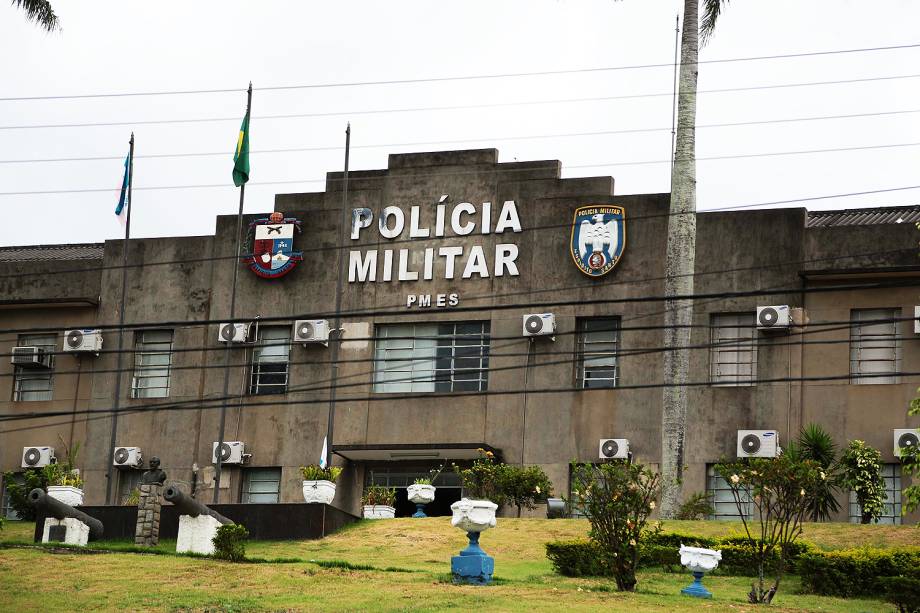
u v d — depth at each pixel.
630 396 41.47
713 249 41.66
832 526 33.06
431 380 43.25
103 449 45.16
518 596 23.52
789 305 40.75
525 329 42.38
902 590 23.56
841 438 39.56
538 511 39.84
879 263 40.47
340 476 42.97
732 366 40.97
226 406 38.75
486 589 24.38
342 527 35.03
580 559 26.94
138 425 45.16
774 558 27.64
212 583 25.19
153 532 31.92
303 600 23.27
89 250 50.28
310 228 45.31
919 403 29.69
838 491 38.62
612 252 42.56
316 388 43.94
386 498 39.12
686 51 37.81
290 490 43.28
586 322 42.53
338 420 43.47
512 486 38.75
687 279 36.91
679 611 22.39
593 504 25.39
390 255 44.44
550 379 42.25
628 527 25.11
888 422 39.31
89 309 46.59
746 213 41.66
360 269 44.50
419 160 45.00
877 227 40.72
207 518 30.12
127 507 34.47
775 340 40.62
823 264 40.81
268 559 28.53
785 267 41.00
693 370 41.09
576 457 41.38
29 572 26.45
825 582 25.78
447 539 32.69
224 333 45.03
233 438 44.19
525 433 41.94
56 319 46.75
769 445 39.34
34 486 41.88
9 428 45.91
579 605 22.59
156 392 45.44
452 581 25.36
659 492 27.25
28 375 46.56
